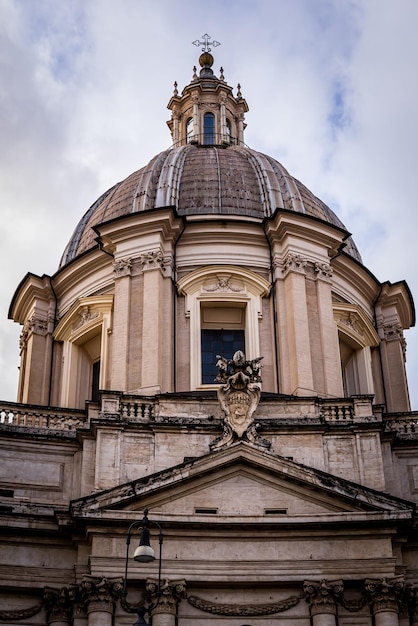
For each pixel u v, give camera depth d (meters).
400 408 38.25
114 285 36.44
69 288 39.03
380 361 39.06
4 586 27.03
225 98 49.19
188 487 27.62
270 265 36.59
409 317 41.84
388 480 28.88
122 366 33.62
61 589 27.20
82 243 40.44
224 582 26.58
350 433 29.03
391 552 26.86
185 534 26.94
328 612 26.22
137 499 27.00
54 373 37.88
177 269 36.38
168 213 36.00
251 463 27.88
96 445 28.55
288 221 36.19
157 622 25.89
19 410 30.03
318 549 27.00
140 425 28.77
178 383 34.22
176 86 51.03
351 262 38.44
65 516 26.97
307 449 28.80
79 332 36.88
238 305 36.03
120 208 39.03
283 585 26.84
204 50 52.75
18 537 27.56
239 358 29.31
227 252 36.69
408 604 27.31
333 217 42.00
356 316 37.56
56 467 29.11
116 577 26.30
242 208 38.34
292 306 34.75
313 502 27.64
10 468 28.77
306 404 29.88
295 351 33.91
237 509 27.56
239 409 28.55
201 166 40.47
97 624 25.83
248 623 26.47
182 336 35.06
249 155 42.25
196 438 28.92
